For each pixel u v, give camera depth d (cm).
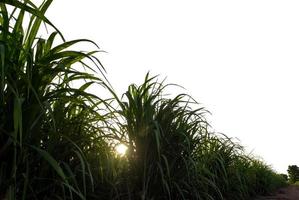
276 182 946
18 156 197
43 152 193
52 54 211
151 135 322
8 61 183
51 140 217
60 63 210
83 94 222
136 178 323
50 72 209
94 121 276
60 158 228
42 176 220
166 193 337
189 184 365
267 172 823
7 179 193
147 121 323
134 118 332
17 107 175
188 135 370
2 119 194
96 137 278
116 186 305
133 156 327
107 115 296
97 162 275
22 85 198
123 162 330
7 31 182
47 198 221
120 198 306
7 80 189
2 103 191
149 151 327
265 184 754
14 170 183
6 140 197
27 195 209
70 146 235
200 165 396
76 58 228
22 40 204
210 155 450
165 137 338
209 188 434
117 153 334
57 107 231
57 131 219
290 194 791
